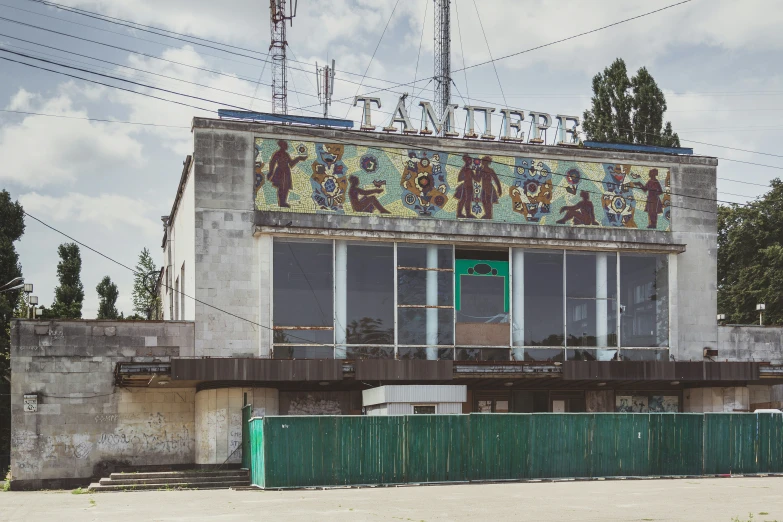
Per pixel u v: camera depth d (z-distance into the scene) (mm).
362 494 26125
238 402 34031
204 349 34531
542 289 38000
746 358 40344
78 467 33875
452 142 37656
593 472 31438
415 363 34375
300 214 35719
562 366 35906
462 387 33062
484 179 37844
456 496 25188
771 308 60688
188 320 37969
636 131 57812
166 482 30906
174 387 35281
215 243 35000
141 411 34781
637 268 39156
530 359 37406
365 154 36688
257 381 33531
